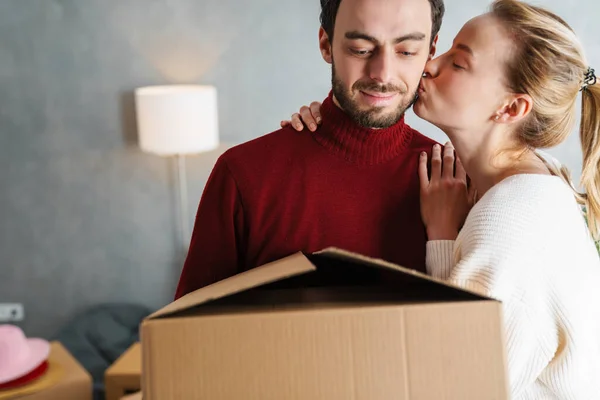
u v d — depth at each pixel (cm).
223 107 364
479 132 121
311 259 90
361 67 112
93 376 326
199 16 356
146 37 361
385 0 107
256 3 352
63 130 374
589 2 336
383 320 71
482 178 123
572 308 102
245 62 359
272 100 361
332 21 115
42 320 393
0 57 368
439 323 71
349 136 123
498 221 103
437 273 118
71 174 378
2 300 392
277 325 71
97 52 365
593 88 120
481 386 72
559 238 104
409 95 114
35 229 385
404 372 71
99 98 369
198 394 71
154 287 386
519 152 120
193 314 73
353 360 71
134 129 370
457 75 118
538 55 113
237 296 80
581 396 106
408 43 109
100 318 371
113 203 379
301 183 125
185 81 363
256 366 71
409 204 128
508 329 101
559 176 120
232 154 129
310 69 356
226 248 128
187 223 377
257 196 126
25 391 223
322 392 71
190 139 333
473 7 336
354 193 126
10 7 364
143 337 71
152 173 374
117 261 385
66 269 388
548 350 103
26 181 380
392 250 127
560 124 118
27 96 372
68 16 362
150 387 71
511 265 100
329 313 71
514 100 116
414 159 129
